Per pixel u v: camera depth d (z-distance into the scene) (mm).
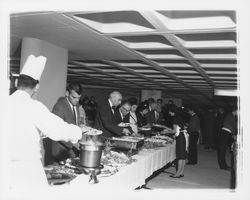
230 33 3021
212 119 9047
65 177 1917
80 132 1671
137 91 12648
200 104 16078
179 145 5035
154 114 6199
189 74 5926
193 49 3713
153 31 2838
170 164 6137
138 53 4168
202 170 5844
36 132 1603
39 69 1665
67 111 2727
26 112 1561
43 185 1624
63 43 3783
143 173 3123
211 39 3338
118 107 4102
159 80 7477
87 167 1896
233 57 3908
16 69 6367
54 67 3930
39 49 3576
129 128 4129
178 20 2686
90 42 3625
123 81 8547
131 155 3070
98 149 1903
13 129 1532
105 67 5984
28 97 1618
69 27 2893
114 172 2305
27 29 3082
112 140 3162
